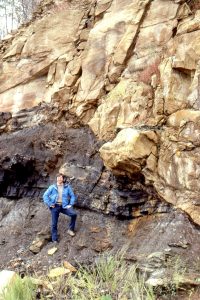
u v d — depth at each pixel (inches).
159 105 382.0
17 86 542.3
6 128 514.3
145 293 273.3
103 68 473.1
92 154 422.6
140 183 360.5
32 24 575.5
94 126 441.7
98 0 518.9
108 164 364.5
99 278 300.0
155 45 436.5
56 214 369.1
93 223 378.3
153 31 444.1
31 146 462.0
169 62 395.9
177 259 294.8
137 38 456.1
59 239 371.6
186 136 350.6
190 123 352.8
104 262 315.9
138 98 408.2
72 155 438.3
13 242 388.8
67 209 366.6
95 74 474.0
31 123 501.4
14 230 406.9
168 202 342.0
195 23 398.3
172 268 289.1
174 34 428.1
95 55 481.7
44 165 446.0
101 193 388.2
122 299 265.0
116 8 497.0
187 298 267.0
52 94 502.0
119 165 354.0
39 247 364.5
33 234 393.4
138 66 437.1
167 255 300.8
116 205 372.5
